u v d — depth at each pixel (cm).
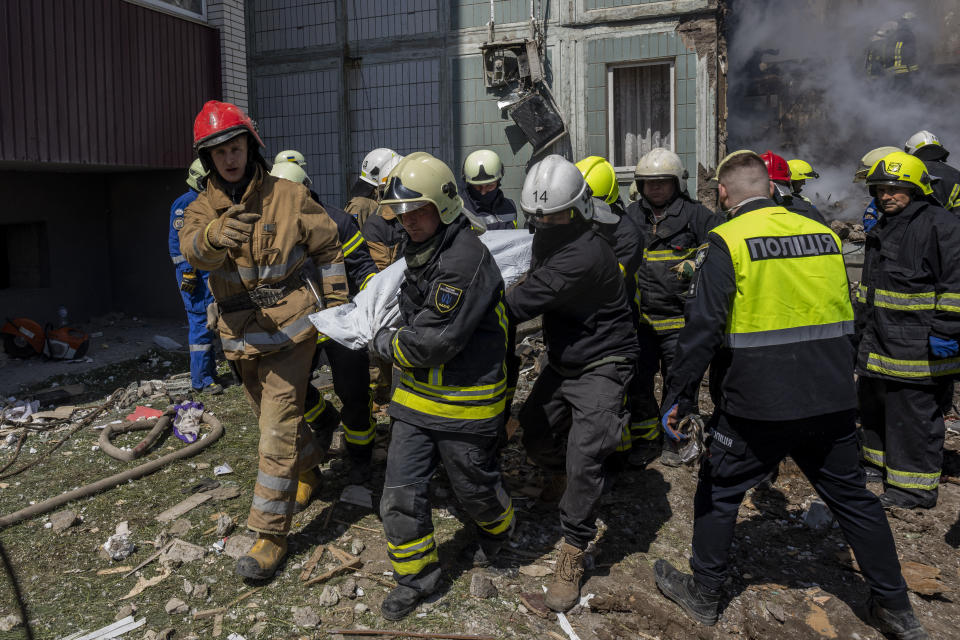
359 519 362
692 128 823
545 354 344
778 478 423
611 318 311
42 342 670
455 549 336
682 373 271
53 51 656
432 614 286
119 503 380
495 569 320
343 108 955
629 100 862
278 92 984
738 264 262
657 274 410
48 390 577
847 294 271
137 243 883
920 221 370
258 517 306
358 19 937
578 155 868
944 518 376
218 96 848
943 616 296
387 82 933
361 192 505
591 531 297
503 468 428
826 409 261
